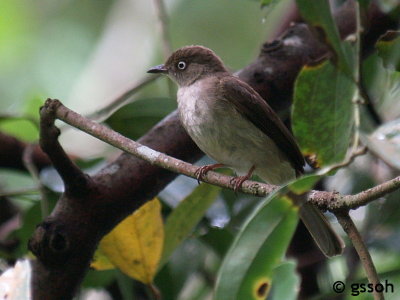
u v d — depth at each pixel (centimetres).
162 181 852
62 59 1484
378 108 1026
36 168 1098
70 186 805
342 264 1084
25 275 600
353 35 866
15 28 1514
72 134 1378
